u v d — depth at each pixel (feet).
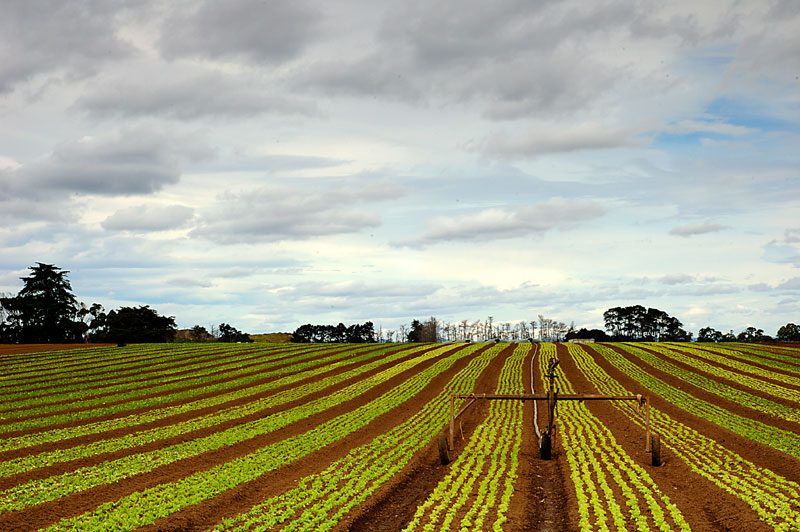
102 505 62.95
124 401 162.61
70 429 121.19
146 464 85.20
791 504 61.36
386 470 79.36
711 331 626.64
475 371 227.20
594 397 90.02
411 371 227.81
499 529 54.70
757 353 284.82
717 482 69.67
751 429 110.73
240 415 134.82
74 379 209.46
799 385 185.98
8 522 58.44
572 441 99.86
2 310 440.04
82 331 430.20
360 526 58.03
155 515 59.21
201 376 218.59
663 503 62.90
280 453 91.81
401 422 123.34
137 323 488.85
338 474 76.48
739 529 54.49
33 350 312.09
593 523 56.95
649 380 199.41
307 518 58.13
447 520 56.70
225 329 637.71
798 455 87.04
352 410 141.38
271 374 223.51
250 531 55.16
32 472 80.43
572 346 329.11
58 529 55.47
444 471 79.97
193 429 116.26
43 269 423.64
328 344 357.82
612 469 78.33
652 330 636.89
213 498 66.03
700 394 166.50
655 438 81.05
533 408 142.00
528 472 78.74
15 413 144.66
